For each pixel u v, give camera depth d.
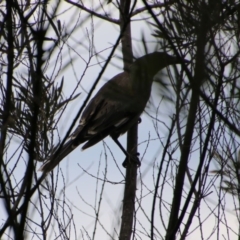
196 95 6.45
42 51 6.07
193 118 6.67
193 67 6.45
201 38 6.07
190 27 6.29
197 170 7.23
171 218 7.42
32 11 6.64
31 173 6.04
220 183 7.59
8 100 6.59
